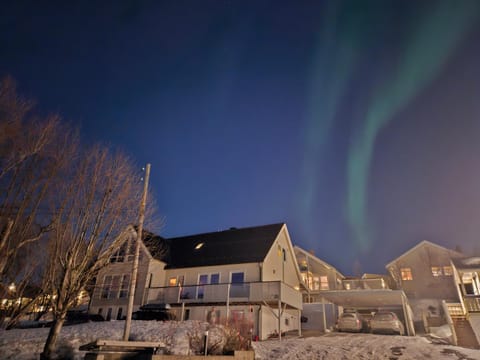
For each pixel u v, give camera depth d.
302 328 30.92
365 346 16.16
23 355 12.38
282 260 31.19
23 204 12.68
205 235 33.28
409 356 14.27
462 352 14.61
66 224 12.58
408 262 37.81
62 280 11.87
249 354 12.07
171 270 29.45
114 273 27.36
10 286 12.77
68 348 13.38
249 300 23.25
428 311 31.91
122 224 13.39
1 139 12.70
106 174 13.45
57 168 13.20
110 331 16.19
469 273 31.06
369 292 24.28
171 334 15.31
